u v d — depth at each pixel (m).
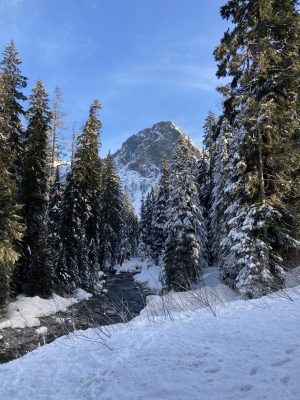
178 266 27.28
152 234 48.62
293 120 14.24
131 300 28.92
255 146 14.32
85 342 7.10
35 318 21.89
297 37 13.80
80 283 31.23
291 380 3.79
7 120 23.34
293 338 5.11
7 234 20.09
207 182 37.56
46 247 26.66
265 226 13.53
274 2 14.02
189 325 6.74
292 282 13.23
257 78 14.31
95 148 32.94
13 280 24.67
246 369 4.34
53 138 35.22
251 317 6.65
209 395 3.88
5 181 20.53
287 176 14.30
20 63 25.69
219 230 24.14
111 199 47.44
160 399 4.01
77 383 5.06
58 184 35.78
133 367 5.02
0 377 5.87
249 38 14.38
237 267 14.71
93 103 33.81
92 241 34.06
